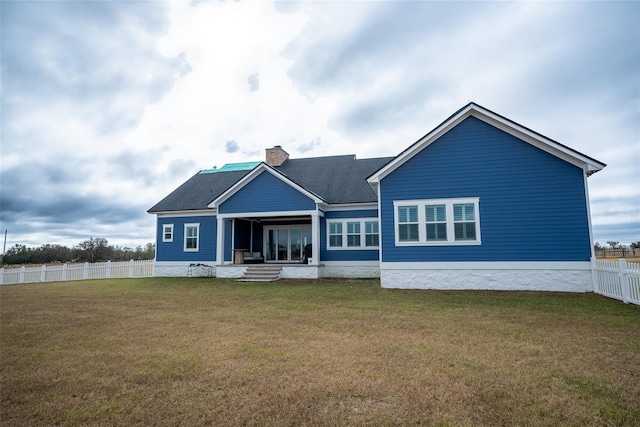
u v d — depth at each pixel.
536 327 6.79
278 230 21.05
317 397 3.66
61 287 15.75
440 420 3.15
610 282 10.46
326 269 18.08
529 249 12.16
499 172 12.63
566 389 3.81
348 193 18.55
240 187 18.12
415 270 13.12
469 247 12.70
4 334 6.64
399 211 13.48
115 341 6.04
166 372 4.46
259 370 4.49
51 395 3.84
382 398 3.63
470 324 7.11
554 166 12.18
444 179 13.13
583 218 11.81
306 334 6.40
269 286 14.62
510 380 4.07
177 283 16.52
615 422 3.11
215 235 20.42
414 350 5.29
